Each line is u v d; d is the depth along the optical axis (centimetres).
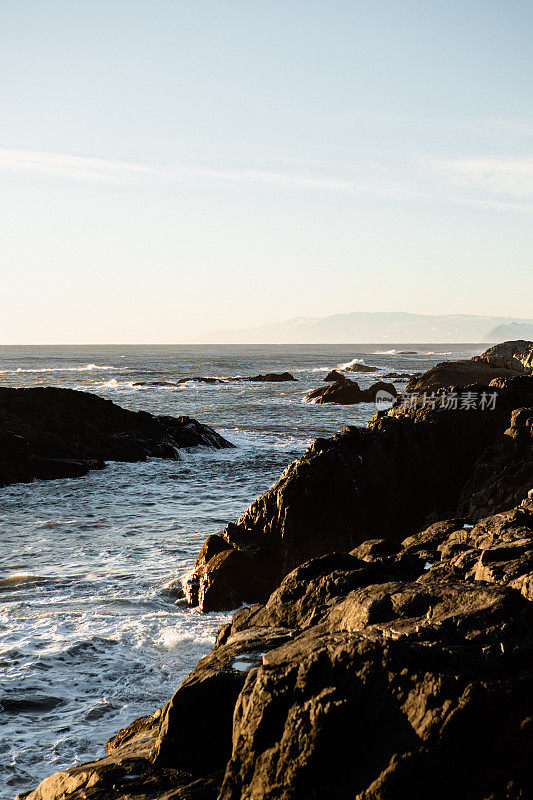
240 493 2406
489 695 408
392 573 743
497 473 1575
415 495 1653
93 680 950
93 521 1989
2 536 1811
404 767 398
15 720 836
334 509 1476
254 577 1341
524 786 388
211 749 510
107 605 1277
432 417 1744
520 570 597
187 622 1197
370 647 446
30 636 1106
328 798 408
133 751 562
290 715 432
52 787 538
